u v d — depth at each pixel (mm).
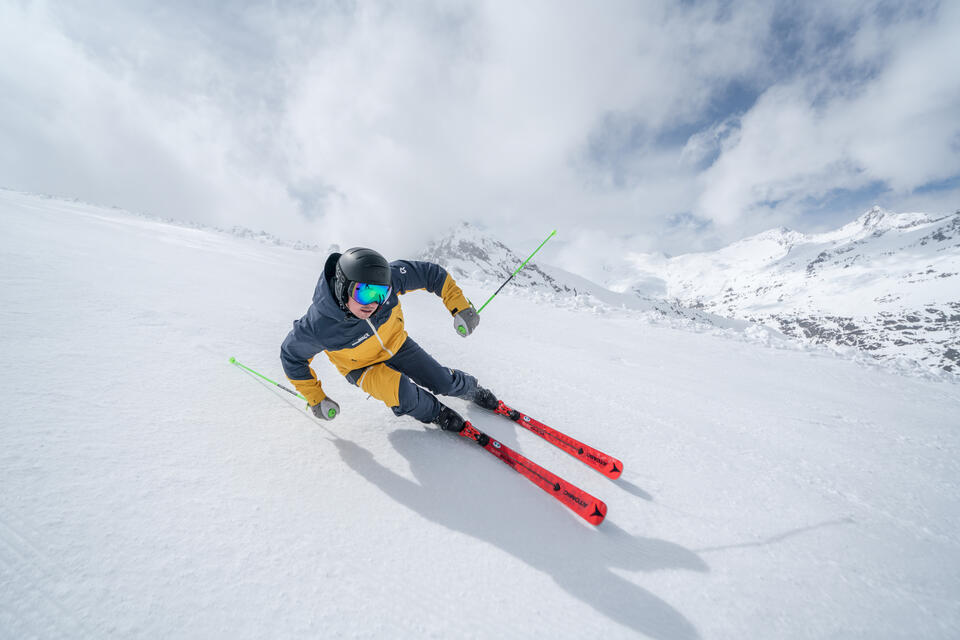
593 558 1777
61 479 1606
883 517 2326
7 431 1778
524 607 1487
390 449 2346
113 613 1186
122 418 2074
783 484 2549
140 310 3537
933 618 1645
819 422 3770
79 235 6824
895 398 5164
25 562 1268
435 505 1947
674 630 1478
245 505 1717
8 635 1063
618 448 2752
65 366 2400
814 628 1542
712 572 1772
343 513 1794
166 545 1447
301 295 5742
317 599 1373
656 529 2016
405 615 1380
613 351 5703
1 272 3633
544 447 2637
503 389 3500
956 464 3191
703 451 2846
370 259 1968
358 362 2475
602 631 1437
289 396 2705
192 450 1975
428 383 2695
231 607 1284
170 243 8750
